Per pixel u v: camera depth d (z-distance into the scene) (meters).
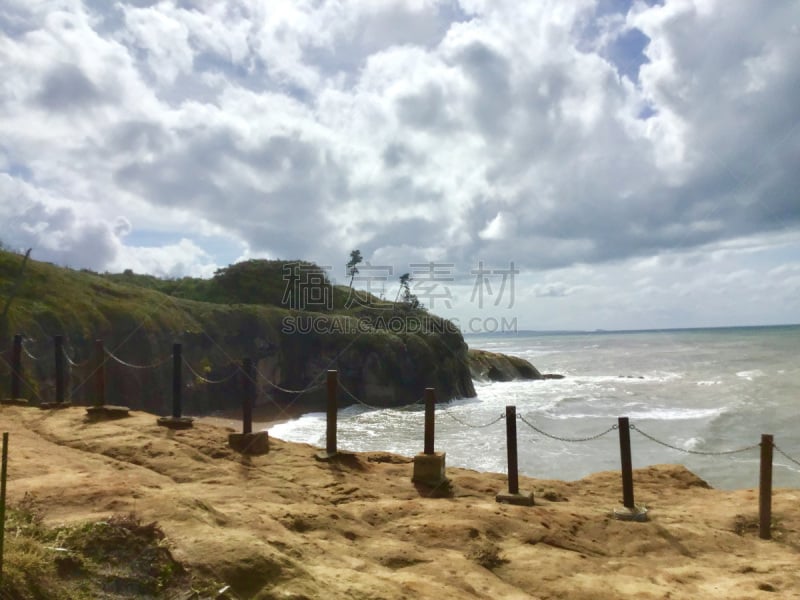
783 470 22.11
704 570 7.93
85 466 8.57
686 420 34.72
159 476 9.22
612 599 6.55
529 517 9.02
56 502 5.68
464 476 12.09
